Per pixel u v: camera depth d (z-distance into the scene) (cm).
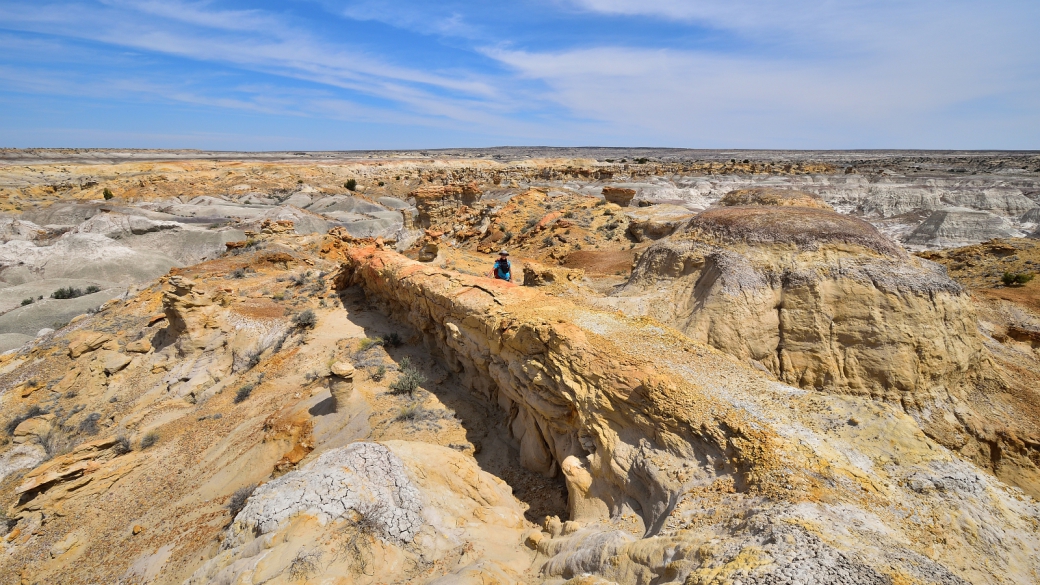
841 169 14062
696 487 1034
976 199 8475
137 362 2805
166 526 1653
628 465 1204
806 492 894
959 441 1609
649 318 1697
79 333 2903
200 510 1675
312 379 2369
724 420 1117
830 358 1748
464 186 7219
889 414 1104
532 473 1627
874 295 1759
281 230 5169
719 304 1877
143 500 1848
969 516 891
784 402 1204
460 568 1059
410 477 1280
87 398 2602
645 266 2447
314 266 4300
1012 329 2377
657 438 1186
